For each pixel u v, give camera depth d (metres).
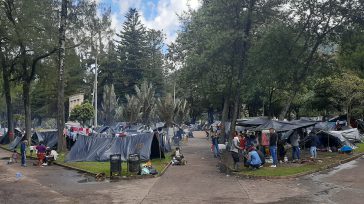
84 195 15.45
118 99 84.88
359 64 45.12
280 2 28.19
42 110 87.31
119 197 14.95
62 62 34.50
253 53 28.59
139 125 55.09
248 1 28.12
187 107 76.88
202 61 30.66
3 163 27.98
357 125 46.97
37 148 27.19
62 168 24.66
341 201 12.98
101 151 27.06
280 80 29.89
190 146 40.16
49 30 38.41
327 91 45.56
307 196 14.02
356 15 27.64
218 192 15.36
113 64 85.88
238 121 32.16
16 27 38.56
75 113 67.81
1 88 59.97
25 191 16.44
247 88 31.53
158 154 27.16
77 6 35.12
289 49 28.25
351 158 24.02
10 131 47.53
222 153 27.30
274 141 21.34
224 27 28.80
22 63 43.72
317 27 28.61
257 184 16.97
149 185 17.47
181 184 17.45
